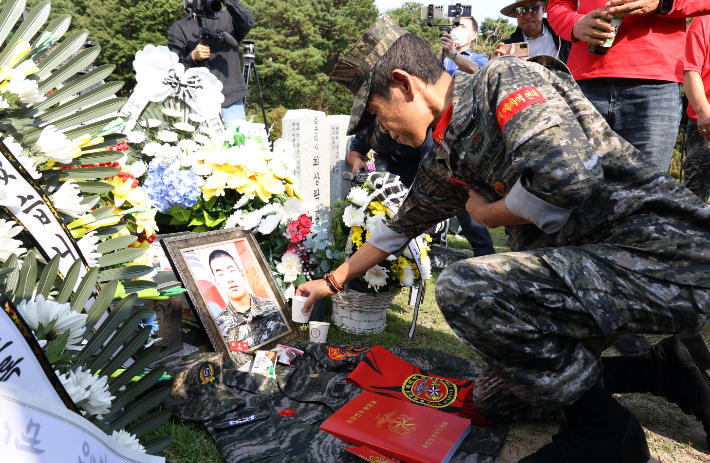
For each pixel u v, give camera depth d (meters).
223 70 5.00
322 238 3.21
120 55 32.16
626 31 2.48
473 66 2.43
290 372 2.38
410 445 1.70
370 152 4.29
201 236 2.62
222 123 3.32
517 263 1.54
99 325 1.35
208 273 2.55
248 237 2.89
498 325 1.48
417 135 1.76
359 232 3.06
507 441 1.92
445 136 1.66
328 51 39.56
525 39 4.09
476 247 4.11
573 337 1.54
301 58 35.38
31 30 1.50
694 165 3.48
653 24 2.44
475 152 1.60
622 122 2.62
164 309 2.20
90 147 1.59
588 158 1.42
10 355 0.91
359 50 1.63
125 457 1.12
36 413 0.88
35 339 0.96
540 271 1.51
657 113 2.53
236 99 5.08
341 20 39.50
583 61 2.65
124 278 1.58
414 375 2.33
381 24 1.64
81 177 1.55
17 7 1.46
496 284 1.51
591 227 1.55
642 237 1.48
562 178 1.36
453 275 1.57
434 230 5.24
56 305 1.06
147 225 2.12
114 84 1.61
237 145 3.17
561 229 1.61
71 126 1.53
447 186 1.92
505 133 1.45
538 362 1.51
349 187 5.00
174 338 2.27
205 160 2.92
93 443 1.01
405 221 2.12
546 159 1.37
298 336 2.83
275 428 1.89
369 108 1.72
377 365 2.37
